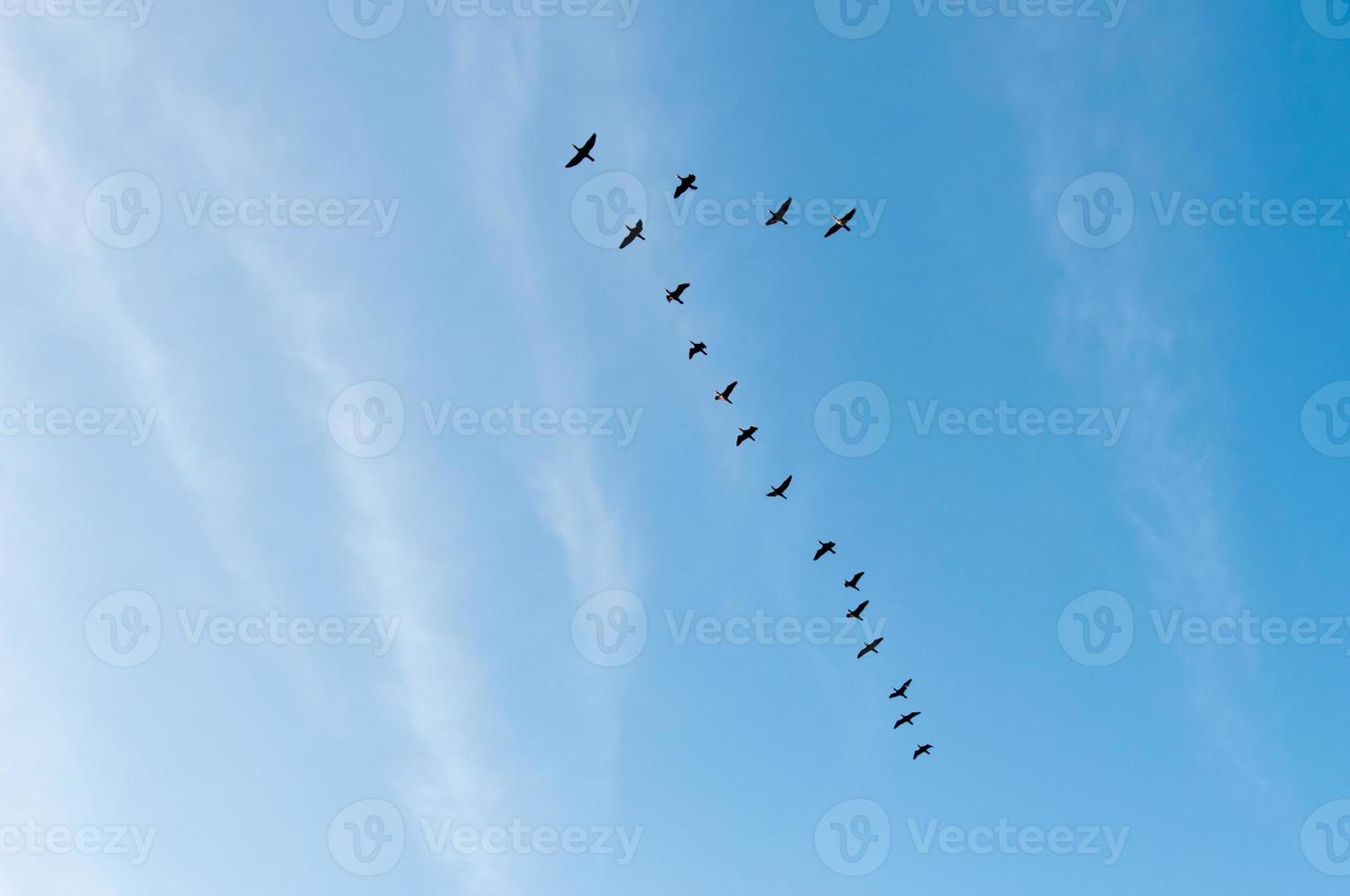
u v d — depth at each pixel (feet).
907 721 225.97
